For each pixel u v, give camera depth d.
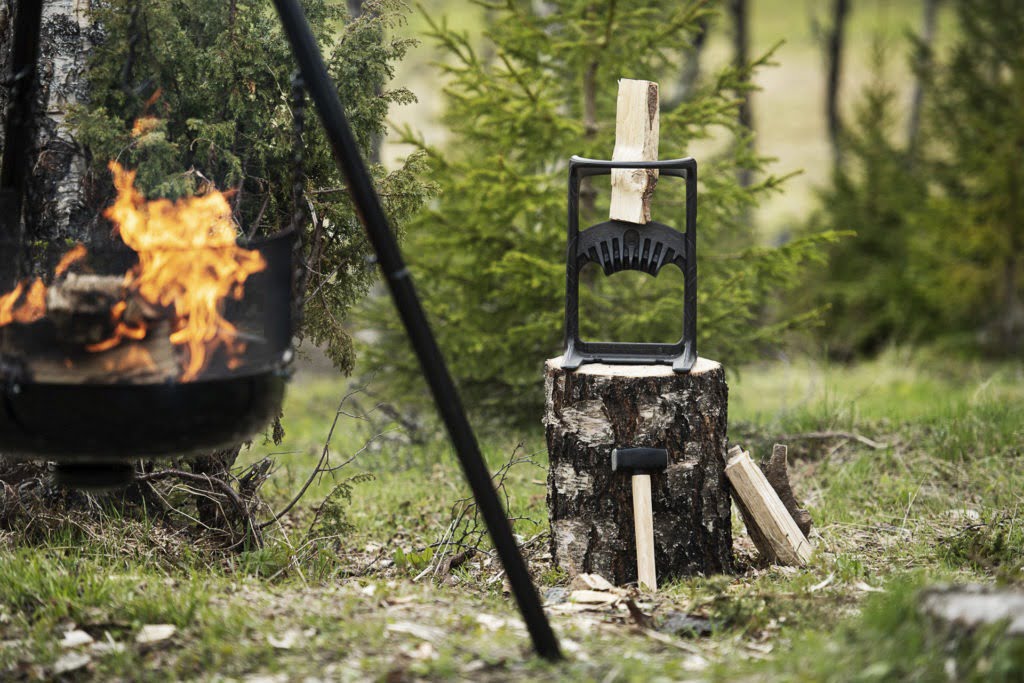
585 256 5.25
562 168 8.79
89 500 5.54
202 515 5.73
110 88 5.36
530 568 5.54
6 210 4.58
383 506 7.09
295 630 4.06
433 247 8.63
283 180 5.55
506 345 8.54
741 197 8.20
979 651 3.36
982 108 13.66
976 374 12.27
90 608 4.26
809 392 9.74
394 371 8.92
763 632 4.18
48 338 4.04
